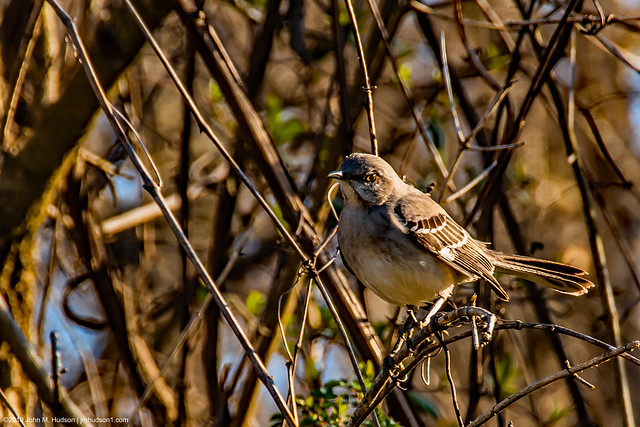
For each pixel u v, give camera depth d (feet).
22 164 30.42
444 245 28.66
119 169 36.86
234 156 36.81
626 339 47.98
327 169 34.27
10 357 30.25
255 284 46.91
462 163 43.60
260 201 23.06
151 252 42.34
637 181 48.11
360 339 29.94
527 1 39.19
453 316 20.29
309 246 29.60
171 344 41.88
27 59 29.86
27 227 31.07
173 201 39.40
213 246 37.58
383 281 28.25
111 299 35.88
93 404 38.01
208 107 42.47
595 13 38.78
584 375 47.39
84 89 29.58
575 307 47.80
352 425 22.31
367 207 28.81
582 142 48.55
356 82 35.63
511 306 43.96
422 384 43.06
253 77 36.78
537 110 46.93
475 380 32.48
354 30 26.32
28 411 30.71
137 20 22.50
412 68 44.75
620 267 48.49
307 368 35.12
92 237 36.06
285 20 39.27
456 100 40.04
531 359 44.73
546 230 46.73
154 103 43.91
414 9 35.78
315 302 37.65
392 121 42.78
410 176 43.16
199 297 37.68
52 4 22.24
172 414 36.35
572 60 34.01
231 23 44.91
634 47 48.60
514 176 43.06
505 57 38.96
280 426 26.73
